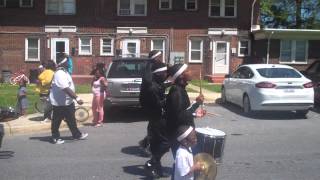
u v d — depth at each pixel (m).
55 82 11.87
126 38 35.31
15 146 11.69
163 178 8.80
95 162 9.99
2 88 26.11
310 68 20.88
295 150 11.30
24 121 14.53
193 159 6.92
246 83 17.09
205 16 35.56
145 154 10.55
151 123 8.89
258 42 35.66
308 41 35.69
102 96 14.80
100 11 35.09
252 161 10.12
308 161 10.18
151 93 8.82
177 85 8.40
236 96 18.22
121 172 9.19
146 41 35.38
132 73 15.91
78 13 35.00
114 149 11.30
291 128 14.52
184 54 33.75
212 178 6.94
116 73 15.91
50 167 9.55
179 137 6.79
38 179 8.67
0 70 34.81
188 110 8.39
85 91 24.06
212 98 21.16
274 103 16.17
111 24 35.16
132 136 13.09
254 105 16.47
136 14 35.31
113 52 35.28
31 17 34.88
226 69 35.75
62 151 11.09
